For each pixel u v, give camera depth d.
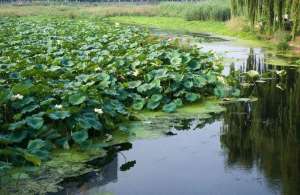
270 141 9.07
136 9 52.22
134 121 9.91
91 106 9.20
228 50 22.70
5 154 7.26
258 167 7.71
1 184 6.64
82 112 8.89
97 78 10.98
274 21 24.23
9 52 15.09
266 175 7.38
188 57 14.29
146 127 9.59
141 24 41.03
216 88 12.40
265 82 14.42
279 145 8.86
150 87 11.16
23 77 10.96
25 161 7.40
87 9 55.38
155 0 82.88
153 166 7.70
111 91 10.45
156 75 11.95
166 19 44.66
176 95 11.45
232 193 6.72
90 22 33.62
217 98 12.13
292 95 12.74
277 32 25.55
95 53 15.30
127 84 11.23
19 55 14.24
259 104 11.77
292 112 11.07
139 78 12.53
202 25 38.25
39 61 13.30
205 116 10.48
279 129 9.83
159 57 14.85
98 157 7.84
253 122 10.29
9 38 20.70
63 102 9.09
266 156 8.25
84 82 10.83
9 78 10.62
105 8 55.62
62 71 11.91
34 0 81.31
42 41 19.34
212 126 9.94
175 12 48.69
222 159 8.06
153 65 13.07
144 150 8.39
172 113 10.58
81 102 8.88
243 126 10.01
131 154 8.19
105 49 16.94
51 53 15.01
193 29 36.44
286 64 17.98
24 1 78.06
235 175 7.37
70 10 54.34
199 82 12.13
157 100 10.73
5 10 51.94
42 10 54.06
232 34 31.00
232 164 7.82
